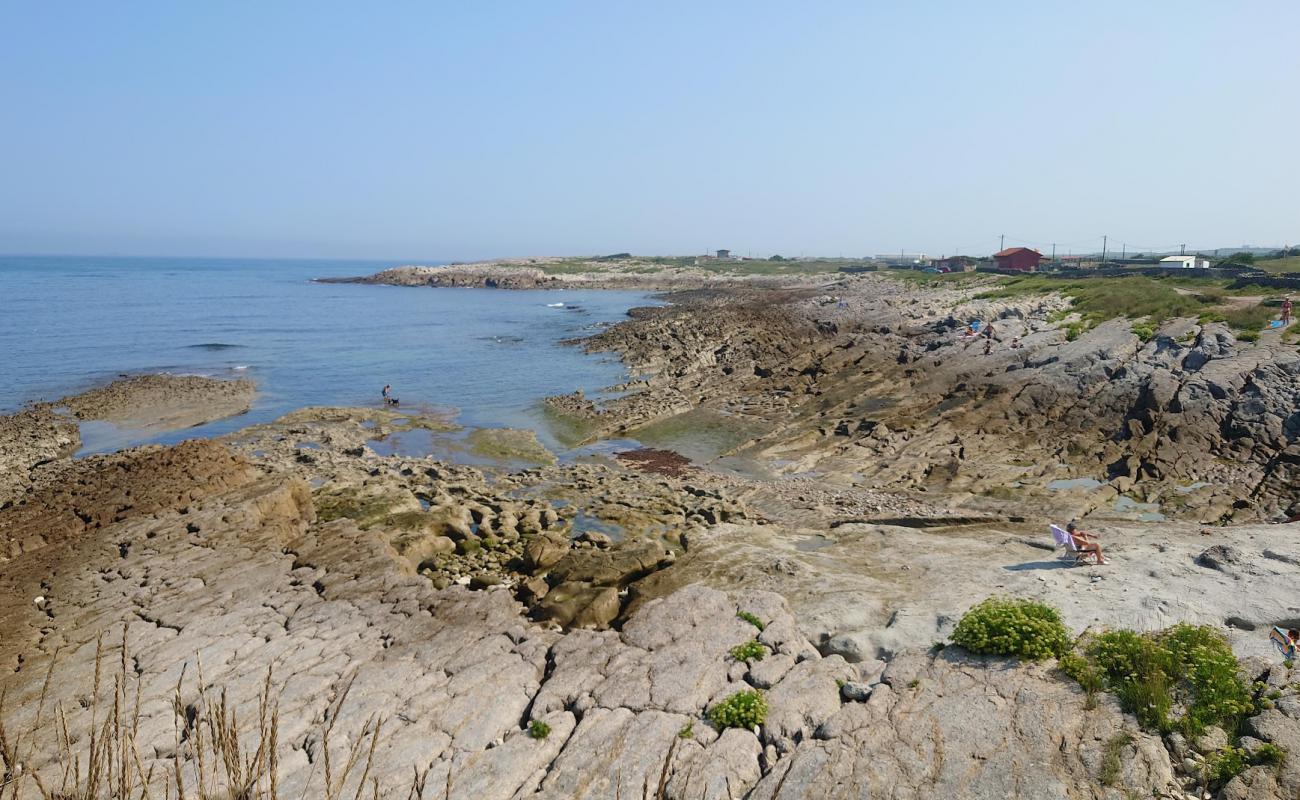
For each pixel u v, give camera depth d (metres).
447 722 12.43
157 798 10.38
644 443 37.66
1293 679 11.22
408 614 16.39
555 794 10.71
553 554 21.92
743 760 11.20
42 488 28.72
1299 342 33.53
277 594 17.42
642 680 13.39
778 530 23.72
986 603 14.05
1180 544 18.52
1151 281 62.75
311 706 12.88
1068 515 24.36
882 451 32.56
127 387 49.50
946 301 70.75
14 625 16.17
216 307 113.69
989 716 11.39
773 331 66.69
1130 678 11.59
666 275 178.12
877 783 10.35
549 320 97.69
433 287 177.75
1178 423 30.05
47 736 12.09
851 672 13.33
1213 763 9.94
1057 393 35.78
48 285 162.25
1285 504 24.19
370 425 40.72
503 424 42.31
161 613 16.53
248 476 26.22
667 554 21.06
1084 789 9.86
